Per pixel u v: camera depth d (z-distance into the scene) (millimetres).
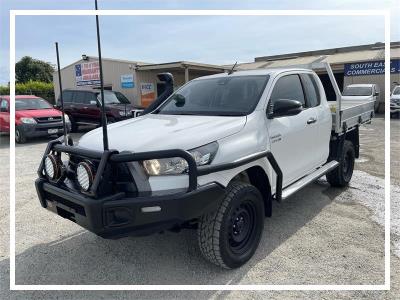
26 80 44875
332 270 3541
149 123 3955
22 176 7316
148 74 22188
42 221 4832
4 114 13023
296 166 4539
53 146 3578
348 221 4695
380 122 17016
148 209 2955
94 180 3008
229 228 3416
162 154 3006
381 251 3900
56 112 12867
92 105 14148
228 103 4207
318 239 4191
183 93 4820
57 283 3402
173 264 3691
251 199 3586
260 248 3984
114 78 22703
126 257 3855
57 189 3324
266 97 4102
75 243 4184
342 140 5770
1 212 5191
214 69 21719
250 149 3600
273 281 3371
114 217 3010
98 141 3539
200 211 3084
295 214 4945
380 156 8727
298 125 4484
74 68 24047
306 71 5176
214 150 3305
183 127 3604
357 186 6191
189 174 3025
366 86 21078
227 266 3467
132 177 3076
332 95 5766
